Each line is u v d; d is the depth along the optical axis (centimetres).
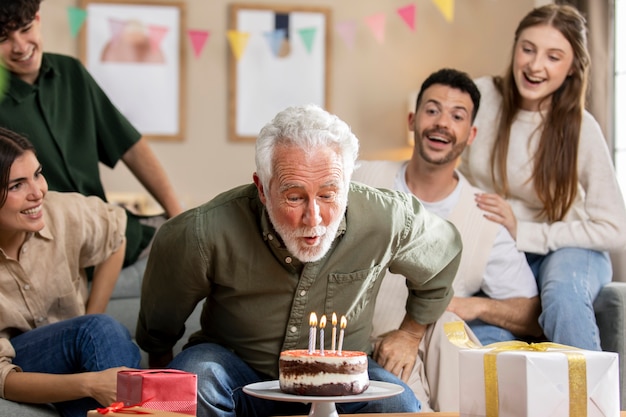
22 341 193
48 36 471
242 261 177
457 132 240
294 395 143
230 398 174
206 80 481
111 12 475
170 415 123
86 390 174
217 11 481
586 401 132
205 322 197
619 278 373
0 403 176
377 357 210
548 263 254
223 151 482
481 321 245
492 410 135
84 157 275
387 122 490
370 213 179
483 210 249
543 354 134
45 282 202
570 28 260
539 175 264
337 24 487
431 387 220
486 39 494
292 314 181
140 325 200
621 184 402
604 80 392
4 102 259
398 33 491
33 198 190
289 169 154
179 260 178
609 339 245
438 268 196
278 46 484
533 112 268
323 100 486
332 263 178
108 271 223
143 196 450
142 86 477
